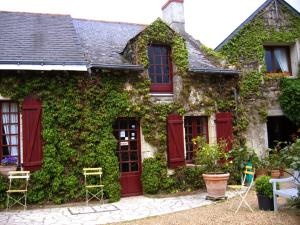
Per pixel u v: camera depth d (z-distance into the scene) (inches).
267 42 483.5
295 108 456.1
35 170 330.3
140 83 380.2
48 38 388.8
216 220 248.5
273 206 268.2
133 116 374.6
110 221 266.5
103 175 349.4
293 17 495.2
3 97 329.1
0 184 316.2
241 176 384.8
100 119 355.3
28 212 305.0
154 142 380.8
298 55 488.7
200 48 488.4
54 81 343.0
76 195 338.3
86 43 424.8
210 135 418.0
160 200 348.5
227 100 432.1
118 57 400.2
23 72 333.1
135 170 382.3
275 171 411.5
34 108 334.3
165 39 398.0
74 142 345.4
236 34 466.3
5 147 338.0
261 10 480.4
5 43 358.6
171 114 391.9
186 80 404.5
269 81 468.8
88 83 354.9
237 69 433.7
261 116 457.4
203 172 386.0
